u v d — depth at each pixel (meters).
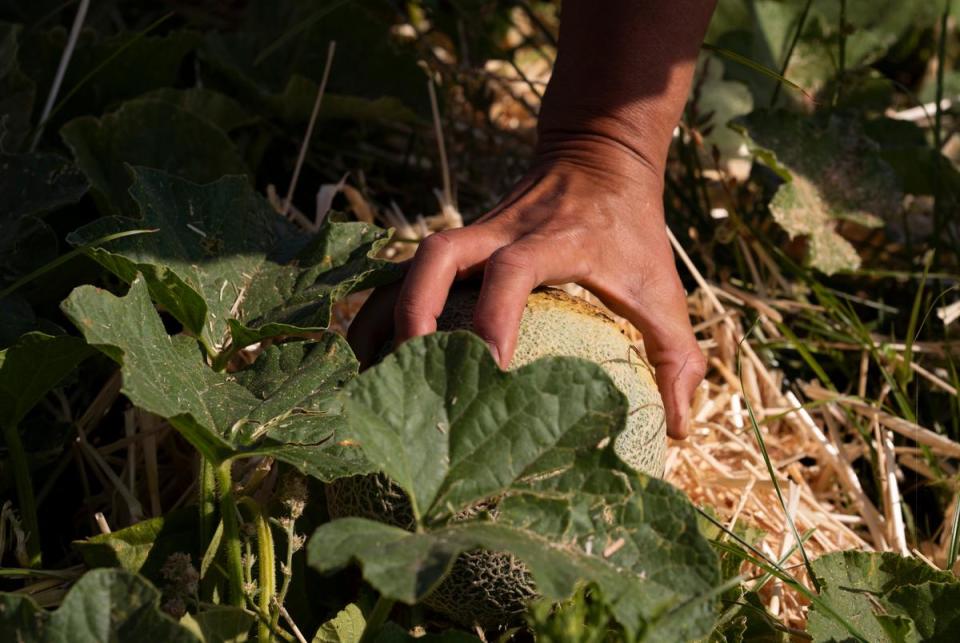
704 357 0.92
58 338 0.80
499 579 0.83
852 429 1.08
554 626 0.72
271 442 0.80
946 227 1.17
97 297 0.79
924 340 1.16
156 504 0.93
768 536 0.98
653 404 0.87
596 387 0.76
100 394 0.95
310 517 0.88
